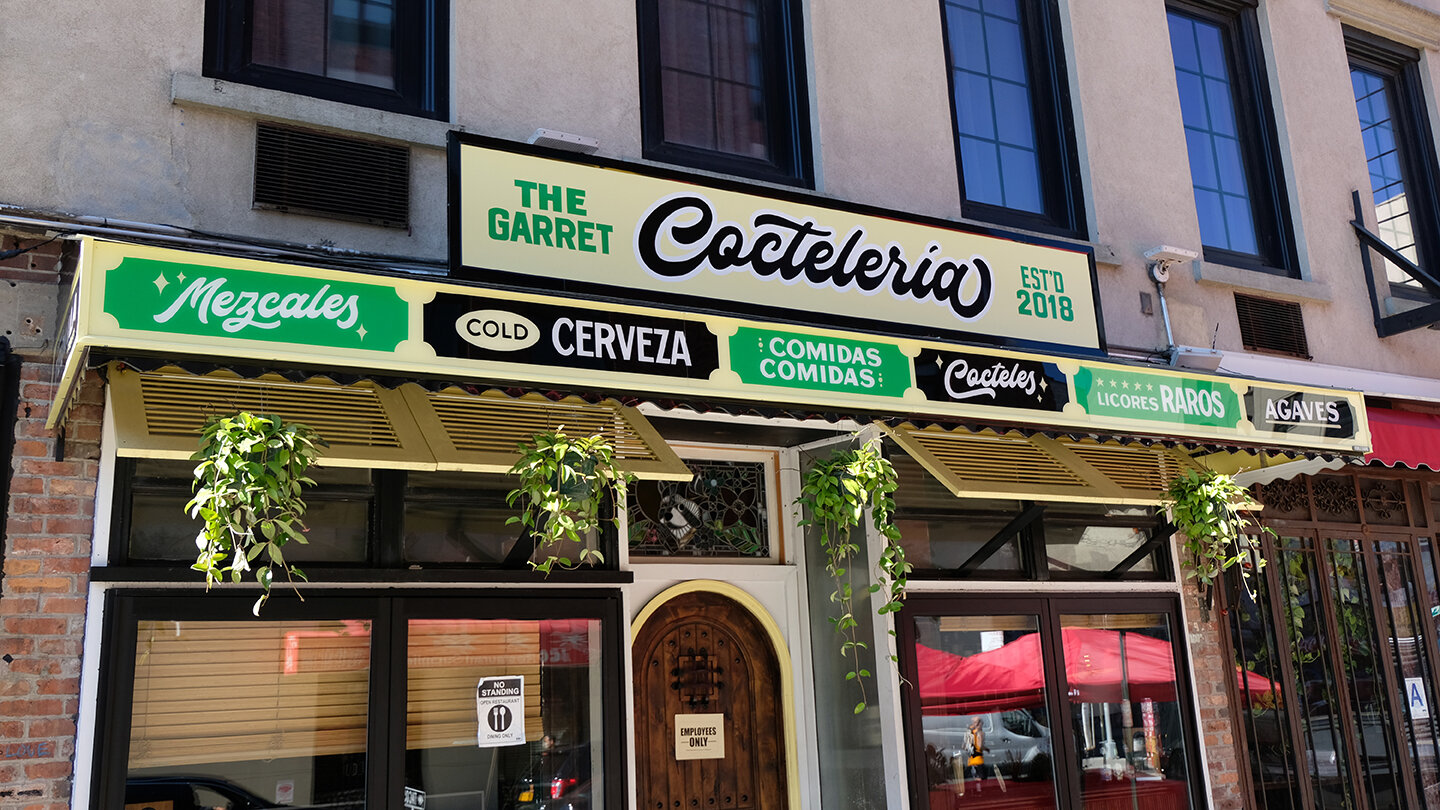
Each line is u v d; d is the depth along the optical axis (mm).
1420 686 7984
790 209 5543
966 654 6195
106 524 4324
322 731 4602
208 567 3633
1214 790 6887
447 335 4102
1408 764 7734
